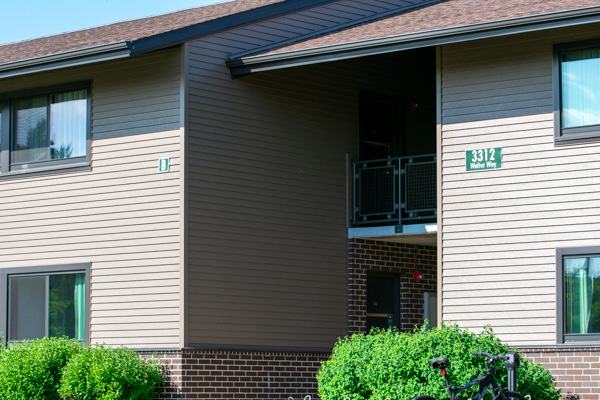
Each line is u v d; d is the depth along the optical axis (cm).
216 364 1756
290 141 1922
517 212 1638
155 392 1730
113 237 1828
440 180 1703
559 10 1526
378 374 1458
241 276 1812
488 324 1600
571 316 1584
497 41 1684
